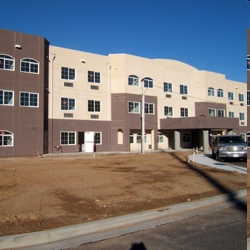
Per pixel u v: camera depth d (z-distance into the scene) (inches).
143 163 772.6
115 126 1491.1
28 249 215.9
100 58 1481.3
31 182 466.0
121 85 1501.0
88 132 1417.3
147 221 283.6
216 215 303.9
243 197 387.2
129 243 227.6
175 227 265.3
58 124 1328.7
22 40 1192.2
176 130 1627.7
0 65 1139.9
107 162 802.8
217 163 776.3
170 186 438.6
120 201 345.1
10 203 330.3
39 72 1225.4
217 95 1919.3
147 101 1589.6
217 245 220.8
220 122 1571.1
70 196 368.5
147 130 1622.8
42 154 1212.5
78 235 245.3
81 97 1405.0
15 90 1165.1
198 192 400.5
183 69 1780.3
